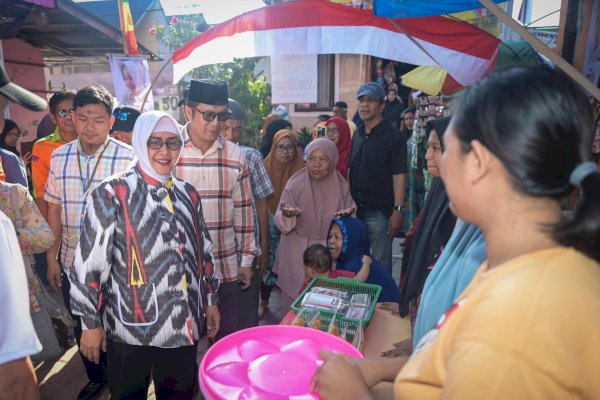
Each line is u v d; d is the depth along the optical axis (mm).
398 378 778
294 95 6449
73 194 2596
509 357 566
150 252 1831
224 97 2469
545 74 646
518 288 608
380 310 2113
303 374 1066
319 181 3387
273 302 4316
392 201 3877
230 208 2699
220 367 1092
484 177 675
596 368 577
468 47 3645
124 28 6555
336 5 3795
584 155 645
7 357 1227
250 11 3961
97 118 2506
